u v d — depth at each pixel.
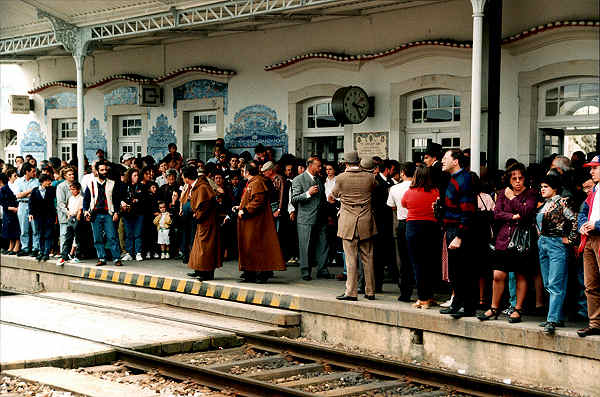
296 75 17.52
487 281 9.87
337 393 7.79
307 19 17.16
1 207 17.23
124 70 21.42
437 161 10.66
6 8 18.44
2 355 8.70
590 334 8.05
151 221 15.75
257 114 18.38
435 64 15.05
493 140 12.84
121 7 15.77
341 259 14.66
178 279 12.55
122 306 12.33
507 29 14.06
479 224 9.12
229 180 15.36
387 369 8.64
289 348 9.57
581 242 8.20
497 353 8.69
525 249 8.70
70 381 7.79
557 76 13.39
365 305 9.97
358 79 16.36
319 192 12.45
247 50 18.56
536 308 9.38
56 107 23.36
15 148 25.03
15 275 16.34
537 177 10.02
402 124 15.76
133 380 8.34
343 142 17.09
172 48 20.25
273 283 12.15
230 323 10.85
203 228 12.25
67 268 14.84
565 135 13.63
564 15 13.29
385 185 11.35
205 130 19.81
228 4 14.25
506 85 14.15
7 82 24.81
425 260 9.67
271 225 12.16
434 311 9.45
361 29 16.31
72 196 15.02
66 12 16.53
